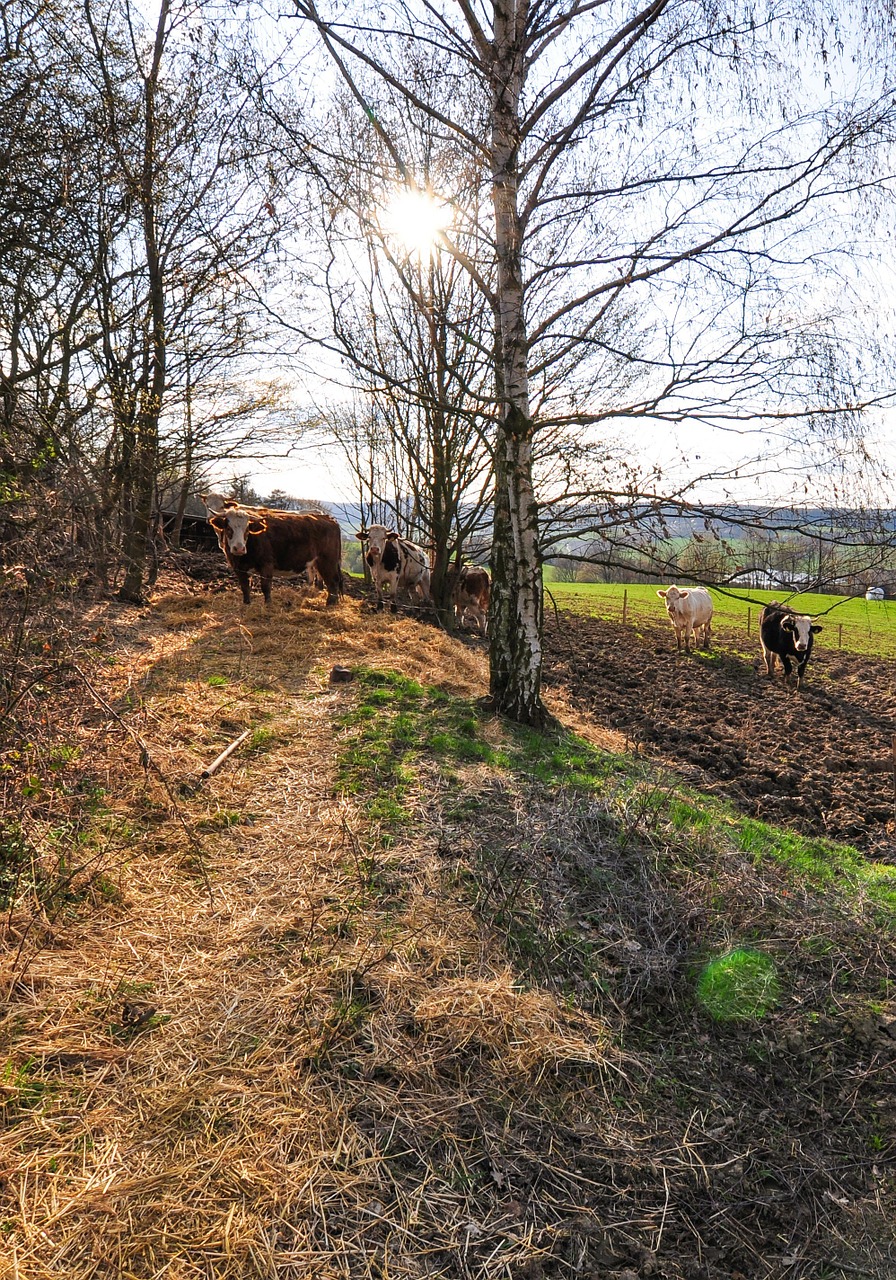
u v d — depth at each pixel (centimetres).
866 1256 317
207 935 425
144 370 1112
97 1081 326
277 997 382
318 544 1345
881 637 2639
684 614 1912
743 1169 347
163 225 1105
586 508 761
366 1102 336
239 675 856
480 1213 302
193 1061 342
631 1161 338
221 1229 276
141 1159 296
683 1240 312
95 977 382
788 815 841
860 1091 398
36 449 597
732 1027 427
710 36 595
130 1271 258
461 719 776
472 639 1570
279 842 521
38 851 454
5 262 714
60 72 755
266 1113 322
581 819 591
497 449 807
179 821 528
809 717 1339
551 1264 290
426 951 429
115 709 686
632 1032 412
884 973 484
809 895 564
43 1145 296
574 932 470
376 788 605
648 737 1116
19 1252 256
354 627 1194
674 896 521
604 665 1688
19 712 522
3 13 721
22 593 562
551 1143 338
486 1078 360
